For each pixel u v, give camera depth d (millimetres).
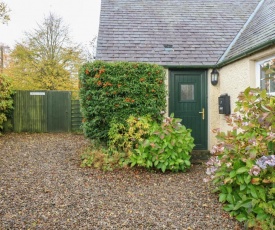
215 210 3234
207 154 6547
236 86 5922
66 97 10648
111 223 2869
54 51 15422
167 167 5008
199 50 7102
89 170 4961
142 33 7680
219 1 9641
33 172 4723
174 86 6918
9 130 10148
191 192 3916
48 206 3260
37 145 7523
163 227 2797
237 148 3129
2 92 9016
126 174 4832
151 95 5680
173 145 4934
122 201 3527
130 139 5469
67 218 2951
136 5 9141
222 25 8125
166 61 6711
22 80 14781
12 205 3238
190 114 6977
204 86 6961
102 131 5715
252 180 2805
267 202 2760
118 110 5613
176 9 9023
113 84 5551
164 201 3547
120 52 6898
